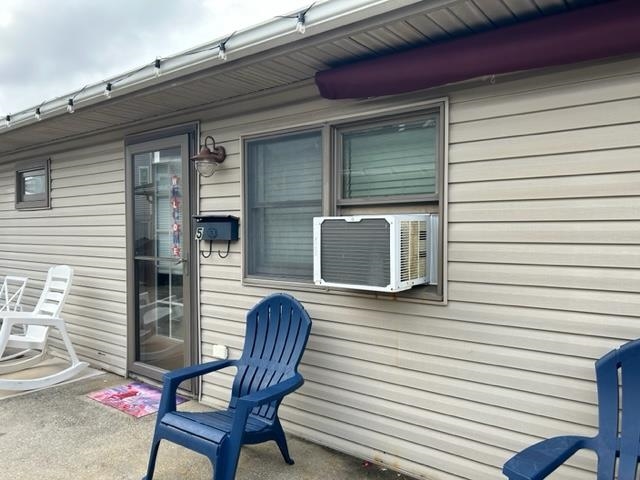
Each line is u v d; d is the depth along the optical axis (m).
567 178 2.13
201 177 3.65
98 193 4.59
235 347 3.47
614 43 1.86
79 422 3.31
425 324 2.56
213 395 3.61
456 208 2.44
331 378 2.95
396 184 2.73
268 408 2.72
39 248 5.41
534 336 2.23
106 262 4.54
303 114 3.03
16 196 5.73
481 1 1.90
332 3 2.08
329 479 2.57
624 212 2.01
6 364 4.68
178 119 3.78
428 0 1.92
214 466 2.21
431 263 2.55
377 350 2.75
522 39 2.04
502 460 2.32
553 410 2.18
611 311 2.04
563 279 2.15
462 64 2.21
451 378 2.48
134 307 4.25
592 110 2.07
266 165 3.33
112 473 2.63
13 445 2.96
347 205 2.88
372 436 2.77
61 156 5.00
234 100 3.37
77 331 4.89
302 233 3.15
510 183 2.28
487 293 2.36
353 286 2.46
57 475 2.61
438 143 2.50
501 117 2.30
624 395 1.86
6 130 4.43
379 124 2.74
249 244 3.40
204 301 3.66
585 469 2.10
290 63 2.64
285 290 3.17
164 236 3.99
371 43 2.35
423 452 2.57
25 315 4.21
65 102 3.63
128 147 4.21
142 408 3.57
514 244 2.27
